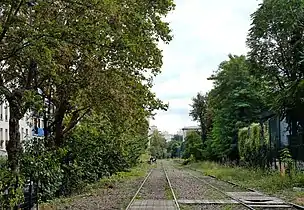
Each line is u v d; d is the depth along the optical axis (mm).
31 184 18125
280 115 37062
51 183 23656
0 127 57656
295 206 21172
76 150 29422
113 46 17703
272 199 24562
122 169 49531
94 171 35375
